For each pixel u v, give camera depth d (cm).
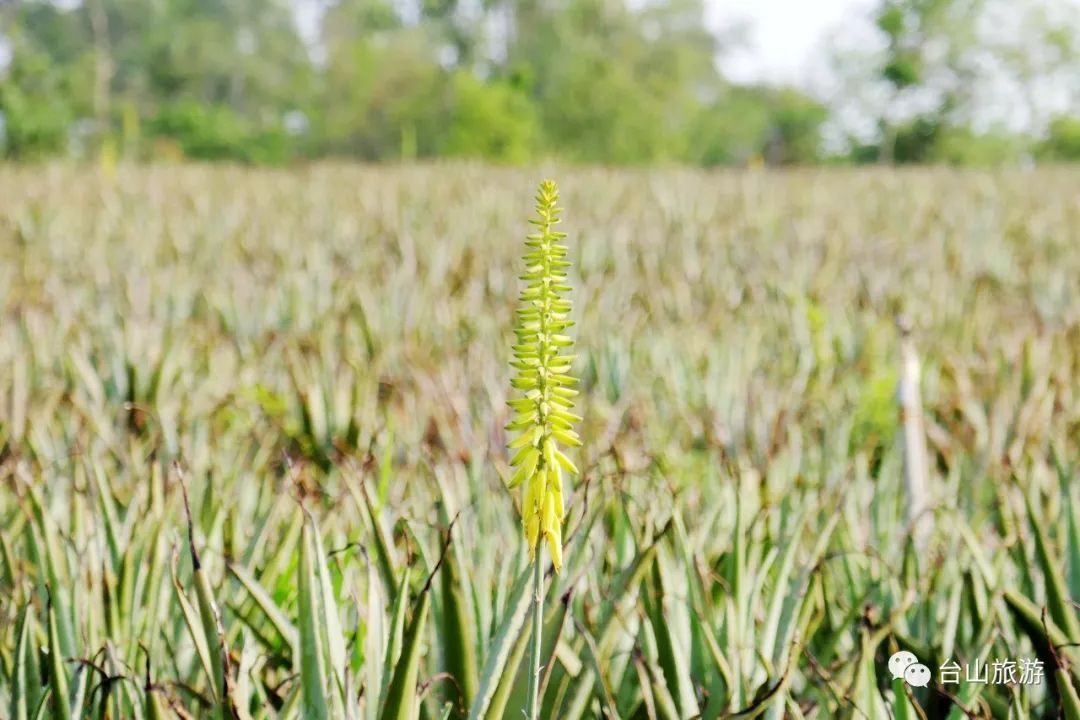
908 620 429
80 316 1028
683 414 742
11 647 384
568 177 2817
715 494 538
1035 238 1811
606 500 436
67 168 3064
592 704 353
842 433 685
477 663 365
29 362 838
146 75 11106
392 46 8644
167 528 428
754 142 10188
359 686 334
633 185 2677
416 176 2842
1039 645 375
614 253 1522
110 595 388
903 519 534
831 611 426
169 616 406
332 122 8606
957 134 8538
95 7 8781
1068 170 3569
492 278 1273
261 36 11562
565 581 371
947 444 679
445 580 348
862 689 332
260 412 760
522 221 1875
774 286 1248
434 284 1251
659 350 889
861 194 2578
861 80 8969
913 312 1135
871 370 877
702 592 364
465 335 1011
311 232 1759
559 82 8281
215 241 1642
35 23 10894
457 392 744
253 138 8144
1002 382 779
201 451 593
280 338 962
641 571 357
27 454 630
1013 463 562
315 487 552
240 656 360
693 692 355
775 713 336
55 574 382
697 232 1766
